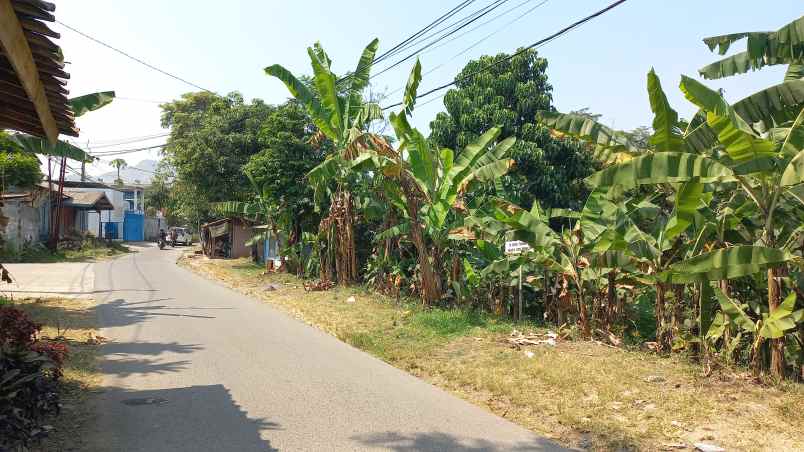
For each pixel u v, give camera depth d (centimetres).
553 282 1122
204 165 2548
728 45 744
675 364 769
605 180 669
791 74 800
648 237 900
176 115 3272
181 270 2480
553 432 552
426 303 1253
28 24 363
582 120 816
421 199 1279
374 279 1568
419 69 1221
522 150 1898
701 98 584
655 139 708
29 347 548
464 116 2020
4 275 1059
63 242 3353
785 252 633
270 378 721
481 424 564
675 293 859
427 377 759
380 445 503
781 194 747
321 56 1568
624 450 498
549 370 729
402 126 1134
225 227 2975
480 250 1200
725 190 842
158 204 5847
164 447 484
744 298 839
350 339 985
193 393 646
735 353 803
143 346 891
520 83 2083
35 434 471
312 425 551
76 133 577
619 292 1051
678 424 545
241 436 516
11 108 512
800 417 555
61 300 1375
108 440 496
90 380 680
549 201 1995
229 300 1499
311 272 1944
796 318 659
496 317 1130
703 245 816
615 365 755
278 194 2027
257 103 2731
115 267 2508
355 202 1670
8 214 2695
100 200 4138
